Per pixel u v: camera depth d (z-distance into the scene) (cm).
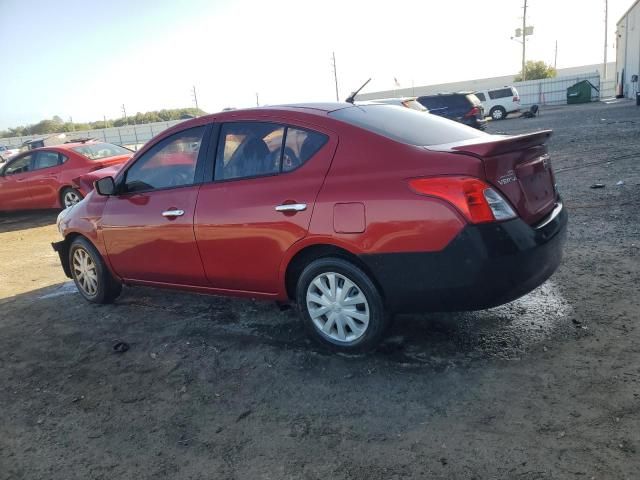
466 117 2248
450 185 305
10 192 1178
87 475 282
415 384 328
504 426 279
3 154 3631
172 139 444
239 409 325
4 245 930
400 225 317
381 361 358
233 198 389
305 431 296
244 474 268
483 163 305
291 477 262
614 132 1580
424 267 316
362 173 336
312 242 351
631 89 3628
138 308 517
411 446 273
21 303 577
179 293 546
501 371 331
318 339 378
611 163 1025
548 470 245
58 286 627
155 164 453
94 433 319
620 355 332
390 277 328
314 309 374
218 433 304
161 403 343
